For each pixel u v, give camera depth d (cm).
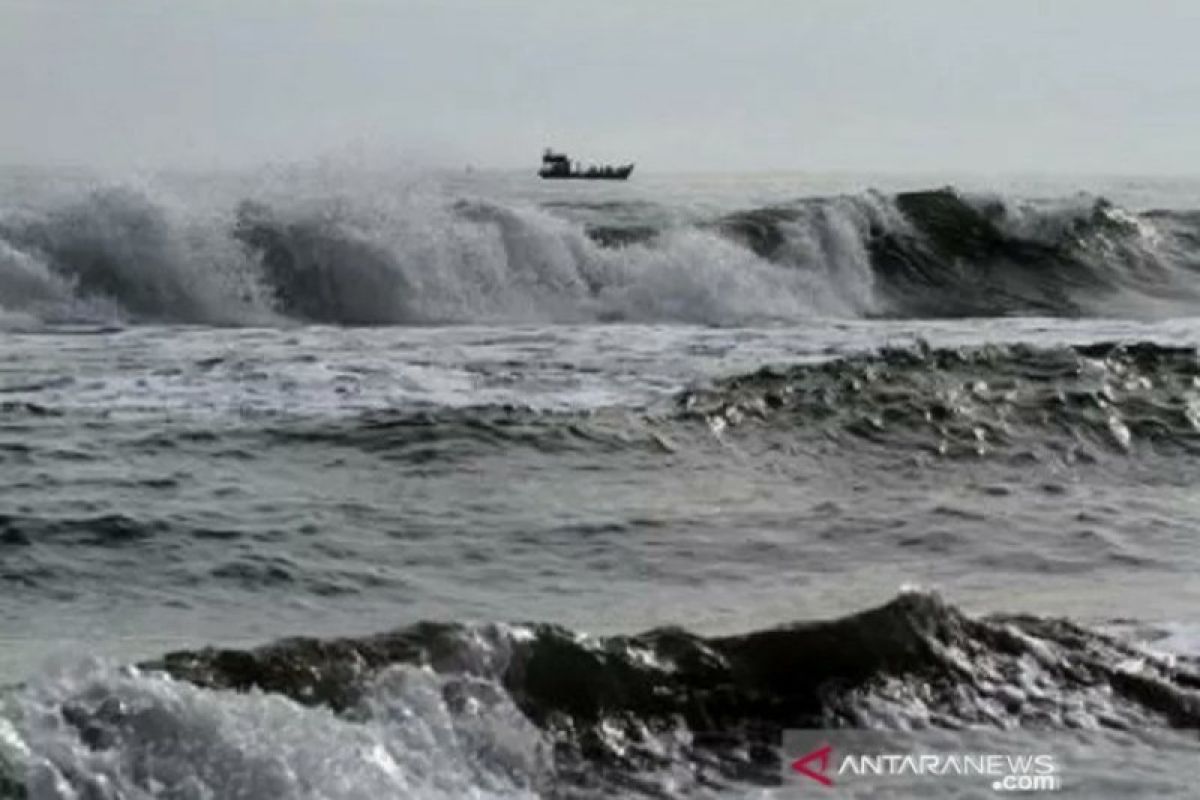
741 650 2569
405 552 3512
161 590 3181
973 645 2703
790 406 4841
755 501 4088
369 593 3219
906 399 4953
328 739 2178
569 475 4219
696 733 2422
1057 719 2566
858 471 4459
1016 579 3484
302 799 2083
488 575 3375
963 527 3909
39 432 4331
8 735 2044
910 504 4125
